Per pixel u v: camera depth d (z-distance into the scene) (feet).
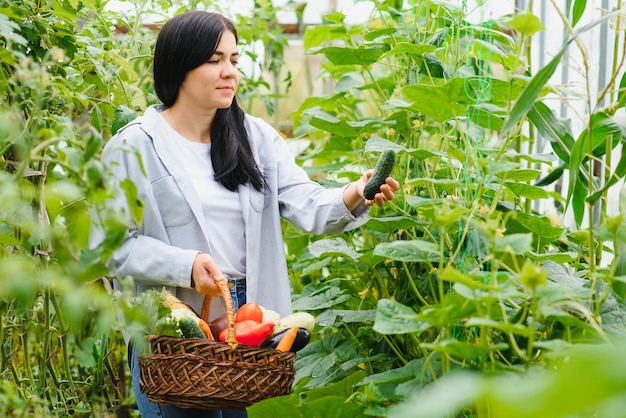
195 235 7.96
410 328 6.02
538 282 5.47
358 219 8.09
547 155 9.02
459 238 7.75
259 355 6.90
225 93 7.96
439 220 6.08
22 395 8.53
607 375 2.81
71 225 6.75
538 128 8.75
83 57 9.38
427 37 9.76
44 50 8.49
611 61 10.63
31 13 8.26
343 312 8.64
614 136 8.48
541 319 6.65
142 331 6.79
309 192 8.40
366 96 14.96
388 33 9.61
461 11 8.84
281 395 7.12
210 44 7.84
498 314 6.41
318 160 12.64
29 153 5.90
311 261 10.50
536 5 12.91
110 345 9.86
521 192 8.29
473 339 7.32
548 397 2.93
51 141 5.82
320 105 11.41
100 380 9.89
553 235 8.04
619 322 6.63
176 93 8.13
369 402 6.77
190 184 7.95
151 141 8.02
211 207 8.03
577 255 8.26
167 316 6.92
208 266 7.36
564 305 6.61
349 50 9.65
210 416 7.76
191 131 8.27
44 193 6.76
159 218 7.89
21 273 5.28
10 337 8.72
